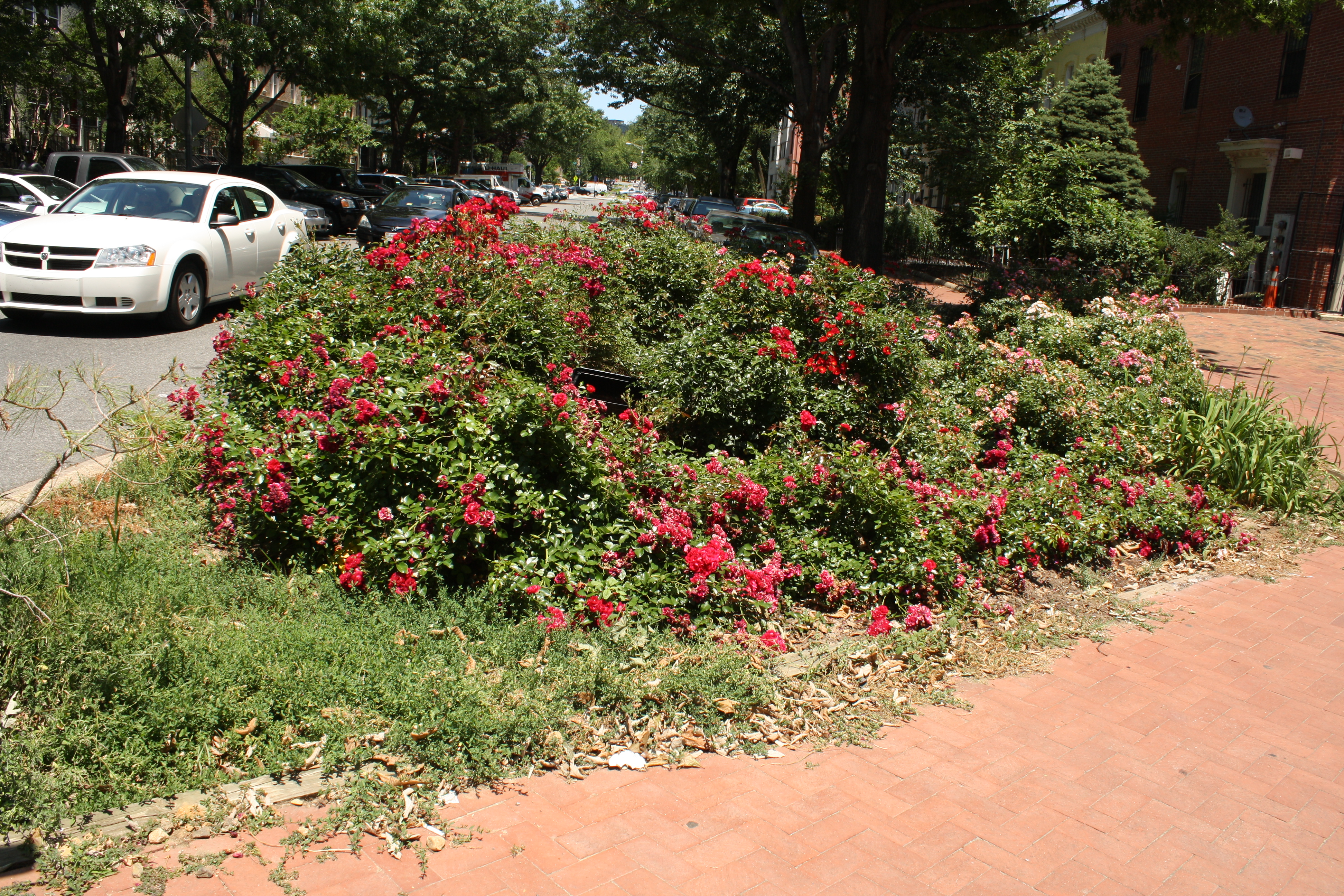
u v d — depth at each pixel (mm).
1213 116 24906
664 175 71750
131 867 2904
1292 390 13078
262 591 4410
